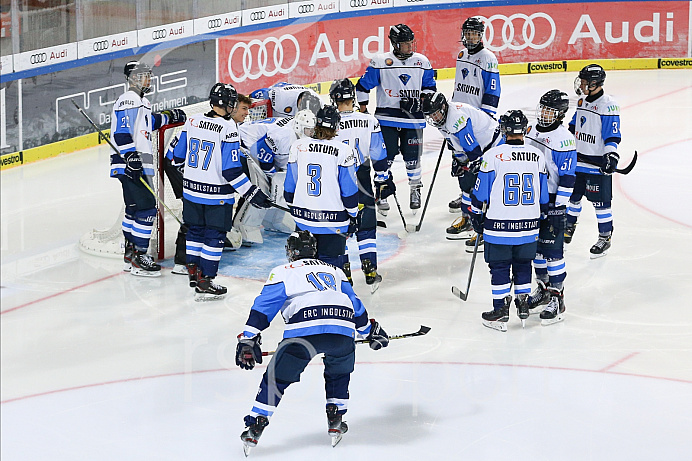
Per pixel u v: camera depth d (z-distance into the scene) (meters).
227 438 8.68
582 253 14.24
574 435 8.73
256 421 8.29
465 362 10.39
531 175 10.74
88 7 19.56
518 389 9.70
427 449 8.47
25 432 8.73
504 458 8.30
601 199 13.78
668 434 8.76
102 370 10.07
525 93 25.25
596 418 9.08
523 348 10.79
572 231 14.30
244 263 13.67
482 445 8.54
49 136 19.34
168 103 21.27
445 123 12.85
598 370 10.18
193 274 12.25
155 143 13.38
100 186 17.44
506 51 28.09
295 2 24.08
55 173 18.33
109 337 10.96
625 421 9.02
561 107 11.06
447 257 14.04
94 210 15.94
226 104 11.66
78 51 19.53
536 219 10.90
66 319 11.48
